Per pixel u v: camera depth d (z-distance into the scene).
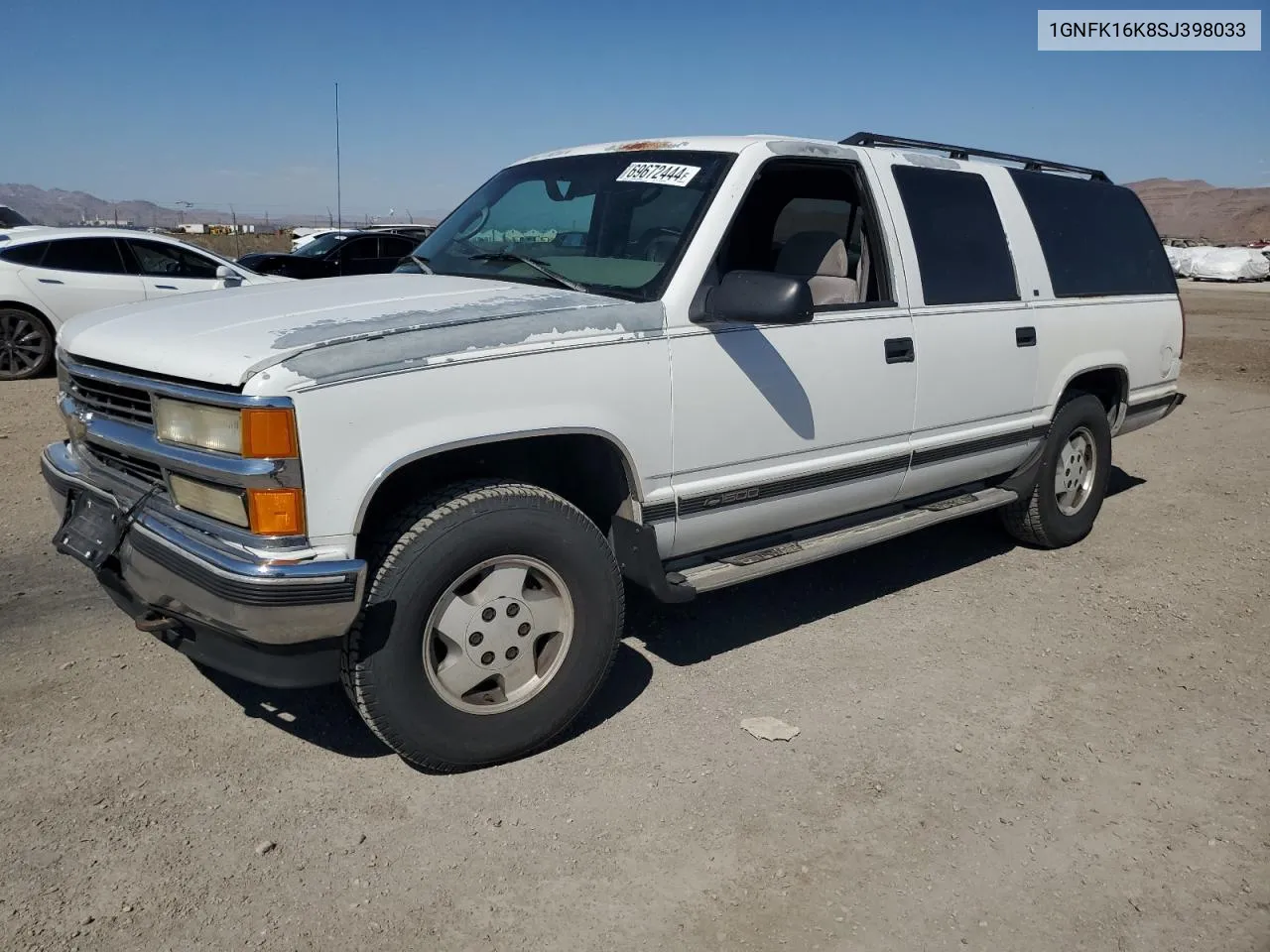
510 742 3.39
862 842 3.10
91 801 3.16
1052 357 5.35
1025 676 4.27
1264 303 25.47
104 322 3.54
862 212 4.50
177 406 3.00
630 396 3.49
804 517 4.29
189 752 3.46
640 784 3.37
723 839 3.09
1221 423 10.00
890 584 5.32
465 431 3.11
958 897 2.87
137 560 3.13
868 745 3.67
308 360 2.87
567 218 4.20
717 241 3.75
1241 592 5.31
